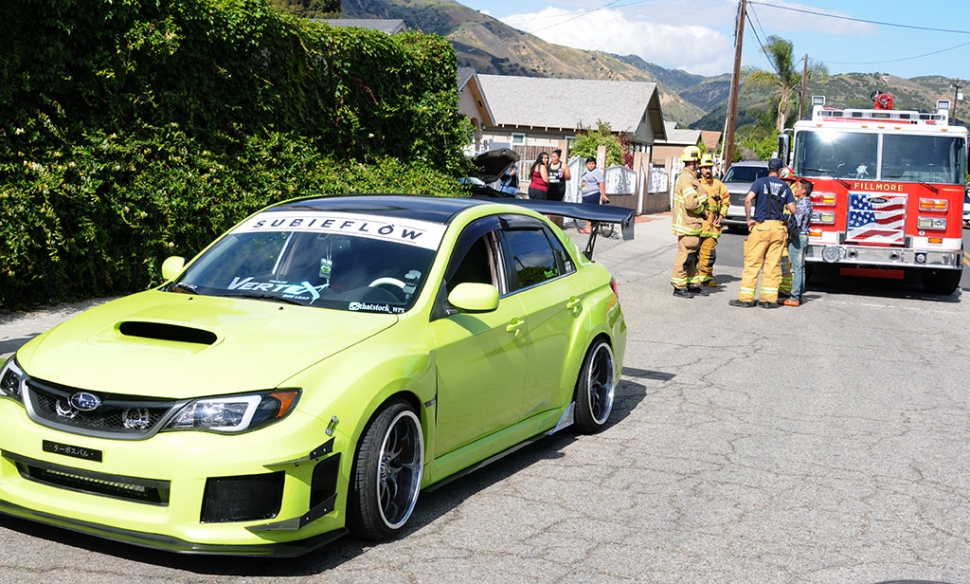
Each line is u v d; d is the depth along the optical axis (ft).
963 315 45.27
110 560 13.56
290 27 43.19
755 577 14.25
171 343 14.37
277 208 19.25
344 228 17.84
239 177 38.70
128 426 13.01
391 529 14.92
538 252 20.57
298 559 14.06
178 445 12.73
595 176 72.28
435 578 13.64
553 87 161.27
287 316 15.33
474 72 104.47
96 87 33.76
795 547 15.58
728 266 61.77
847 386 28.53
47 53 31.60
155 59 35.50
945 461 21.06
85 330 15.05
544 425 19.98
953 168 49.80
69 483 13.42
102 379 13.30
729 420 23.99
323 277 16.72
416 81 54.80
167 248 34.50
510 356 18.07
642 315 40.91
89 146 32.68
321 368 13.88
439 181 52.95
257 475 12.87
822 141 50.93
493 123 116.16
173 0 36.42
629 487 18.35
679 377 28.91
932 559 15.31
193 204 35.32
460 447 17.03
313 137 45.91
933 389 28.58
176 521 12.73
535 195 67.21
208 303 16.05
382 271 16.72
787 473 19.70
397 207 18.80
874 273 52.26
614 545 15.30
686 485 18.63
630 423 23.36
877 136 50.37
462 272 17.48
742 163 94.22
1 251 29.25
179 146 36.27
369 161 50.06
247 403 13.03
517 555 14.67
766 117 253.65
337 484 13.73
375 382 14.21
